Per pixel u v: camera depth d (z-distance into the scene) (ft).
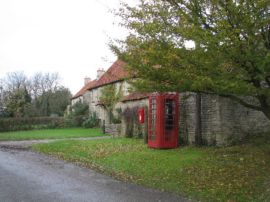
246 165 38.73
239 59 27.81
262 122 54.90
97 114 139.23
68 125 138.51
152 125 57.67
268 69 27.20
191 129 57.31
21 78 228.02
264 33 29.25
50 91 203.31
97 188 32.89
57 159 53.42
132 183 35.45
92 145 64.80
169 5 30.99
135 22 32.35
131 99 78.23
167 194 30.91
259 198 29.04
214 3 27.53
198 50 28.27
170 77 30.30
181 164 42.32
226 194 30.50
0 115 150.51
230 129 52.11
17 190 31.73
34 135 98.48
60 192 31.04
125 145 62.64
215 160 42.45
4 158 54.44
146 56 31.07
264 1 25.99
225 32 26.32
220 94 32.27
